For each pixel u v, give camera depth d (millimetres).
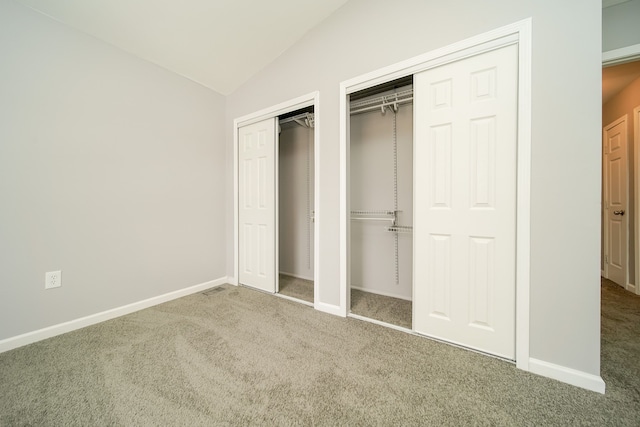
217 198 2893
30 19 1646
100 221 1980
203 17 1924
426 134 1678
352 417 1062
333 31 2066
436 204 1650
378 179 2594
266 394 1195
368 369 1378
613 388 1208
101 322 1960
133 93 2166
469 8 1492
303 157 3186
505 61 1405
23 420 1049
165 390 1222
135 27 1917
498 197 1444
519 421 1035
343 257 2051
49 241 1741
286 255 3387
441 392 1201
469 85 1518
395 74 1775
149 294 2283
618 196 2939
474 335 1538
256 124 2705
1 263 1563
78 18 1778
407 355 1503
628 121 2779
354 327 1870
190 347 1604
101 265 1989
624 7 1770
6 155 1571
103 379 1300
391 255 2543
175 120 2477
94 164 1943
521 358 1360
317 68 2166
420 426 1017
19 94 1610
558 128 1262
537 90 1301
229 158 2949
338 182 2064
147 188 2268
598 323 1203
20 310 1630
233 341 1677
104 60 1990
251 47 2303
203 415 1074
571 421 1032
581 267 1232
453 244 1596
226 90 2867
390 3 1783
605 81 2711
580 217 1229
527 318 1345
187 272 2590
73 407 1116
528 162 1324
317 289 2205
